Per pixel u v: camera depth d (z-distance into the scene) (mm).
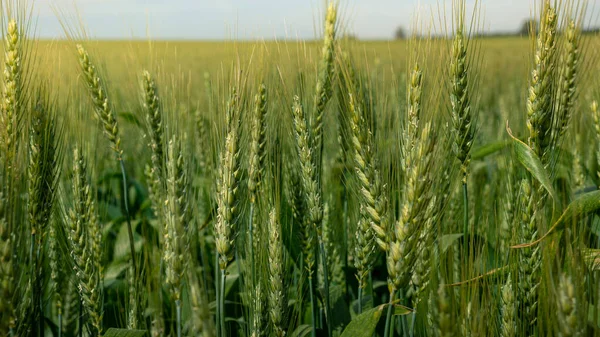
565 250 543
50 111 595
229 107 559
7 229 474
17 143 551
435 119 523
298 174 634
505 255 597
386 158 561
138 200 1110
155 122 677
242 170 541
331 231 716
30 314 542
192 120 876
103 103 677
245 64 574
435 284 499
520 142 553
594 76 692
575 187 757
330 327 595
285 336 566
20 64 569
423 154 496
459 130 593
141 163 1147
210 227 828
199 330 438
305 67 653
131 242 667
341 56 609
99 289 602
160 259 585
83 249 575
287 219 650
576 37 624
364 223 581
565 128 637
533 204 547
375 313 513
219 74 584
